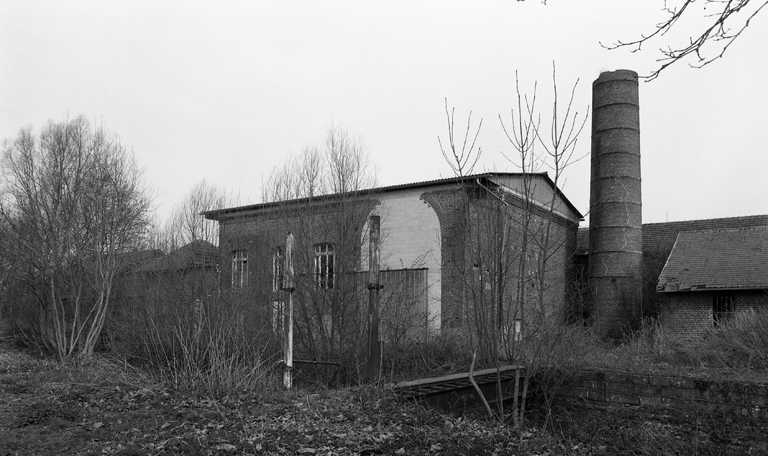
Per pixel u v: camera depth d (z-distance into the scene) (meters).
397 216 23.62
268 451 6.81
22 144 18.67
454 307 21.19
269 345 13.73
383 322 14.02
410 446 7.11
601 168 28.00
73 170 18.91
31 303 20.44
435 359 13.45
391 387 9.44
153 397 9.85
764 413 11.01
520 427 8.55
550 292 20.59
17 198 18.56
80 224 18.59
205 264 17.73
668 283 23.70
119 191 19.39
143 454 6.64
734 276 22.70
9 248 19.27
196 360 11.34
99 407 9.28
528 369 8.98
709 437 11.37
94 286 18.55
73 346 17.52
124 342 17.56
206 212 18.88
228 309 14.41
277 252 16.02
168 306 16.31
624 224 27.36
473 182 18.86
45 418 8.55
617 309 26.92
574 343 13.30
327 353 13.84
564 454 7.77
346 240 15.92
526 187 8.27
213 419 8.29
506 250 9.36
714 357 16.17
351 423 8.08
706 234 25.80
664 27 4.64
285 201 17.23
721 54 4.55
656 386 12.20
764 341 15.83
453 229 21.62
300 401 9.27
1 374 13.75
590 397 12.64
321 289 15.02
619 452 10.04
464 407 9.81
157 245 19.69
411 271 22.75
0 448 7.02
